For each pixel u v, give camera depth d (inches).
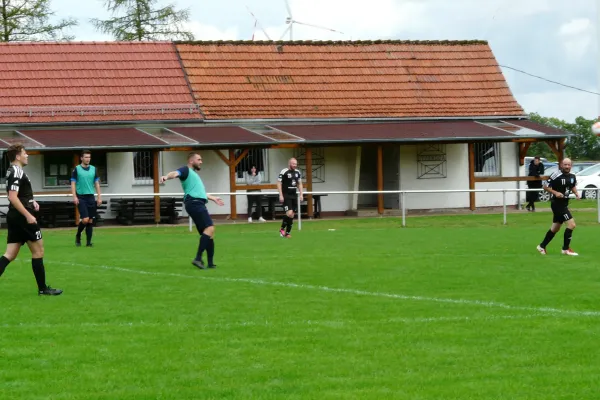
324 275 727.1
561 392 368.2
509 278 701.3
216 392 369.7
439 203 1808.6
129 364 417.1
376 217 1617.9
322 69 1865.2
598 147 3666.3
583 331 484.1
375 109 1806.1
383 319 522.0
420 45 1969.7
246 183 1696.6
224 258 869.2
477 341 460.4
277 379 389.7
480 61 1966.0
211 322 516.1
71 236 1223.5
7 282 690.8
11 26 2469.2
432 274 730.2
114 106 1667.1
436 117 1819.6
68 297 611.8
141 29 2605.8
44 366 415.2
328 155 1748.3
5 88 1660.9
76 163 1521.9
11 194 602.9
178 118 1675.7
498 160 1836.9
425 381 384.2
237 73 1803.6
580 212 1573.6
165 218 1567.4
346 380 386.6
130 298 605.9
